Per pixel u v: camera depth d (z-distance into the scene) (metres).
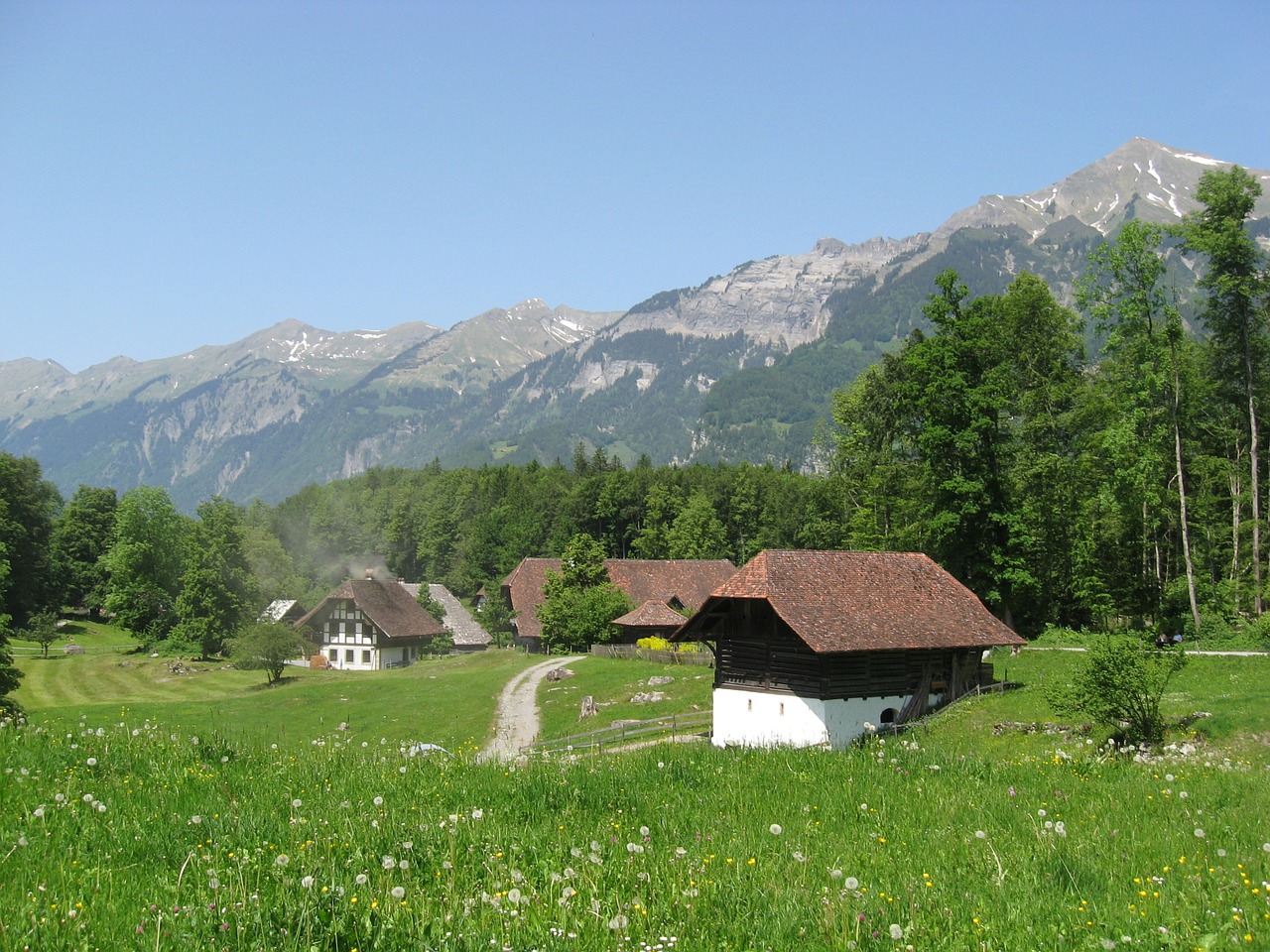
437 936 7.69
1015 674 46.72
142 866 9.45
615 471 170.00
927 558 45.59
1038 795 16.11
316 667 101.62
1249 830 13.26
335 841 10.59
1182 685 37.91
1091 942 8.29
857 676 38.97
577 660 83.25
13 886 8.37
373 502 178.38
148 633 114.69
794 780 17.34
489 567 148.50
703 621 41.97
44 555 125.12
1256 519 55.44
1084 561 58.25
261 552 129.62
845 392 81.38
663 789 15.87
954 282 58.56
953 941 8.30
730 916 8.74
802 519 123.38
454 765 17.36
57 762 14.38
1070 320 64.75
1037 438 63.09
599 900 8.80
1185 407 58.12
